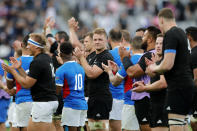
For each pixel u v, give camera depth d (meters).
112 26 77.38
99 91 26.69
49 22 33.53
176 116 21.59
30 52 27.97
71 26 32.66
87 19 81.50
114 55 30.19
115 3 84.00
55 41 31.95
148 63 23.59
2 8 82.00
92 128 27.05
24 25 78.25
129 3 84.19
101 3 85.19
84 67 26.55
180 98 21.47
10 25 78.38
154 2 83.31
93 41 27.16
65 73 27.36
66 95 27.52
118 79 25.95
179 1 81.12
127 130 28.14
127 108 28.05
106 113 26.81
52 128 28.84
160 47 23.67
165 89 23.39
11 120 32.84
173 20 22.08
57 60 31.91
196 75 27.27
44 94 25.64
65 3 85.75
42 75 25.59
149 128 26.33
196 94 27.19
